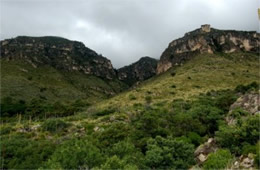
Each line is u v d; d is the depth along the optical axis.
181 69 160.75
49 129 63.66
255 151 24.94
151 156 30.59
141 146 39.66
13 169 35.66
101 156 30.23
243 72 136.62
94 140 43.19
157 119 52.66
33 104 120.06
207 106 66.44
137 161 30.59
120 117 70.38
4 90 139.12
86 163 28.31
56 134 59.59
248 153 25.44
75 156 28.41
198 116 57.25
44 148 40.00
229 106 67.88
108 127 55.62
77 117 82.94
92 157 28.66
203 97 91.62
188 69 154.12
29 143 44.41
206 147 33.56
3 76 162.38
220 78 127.00
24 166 35.44
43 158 37.81
